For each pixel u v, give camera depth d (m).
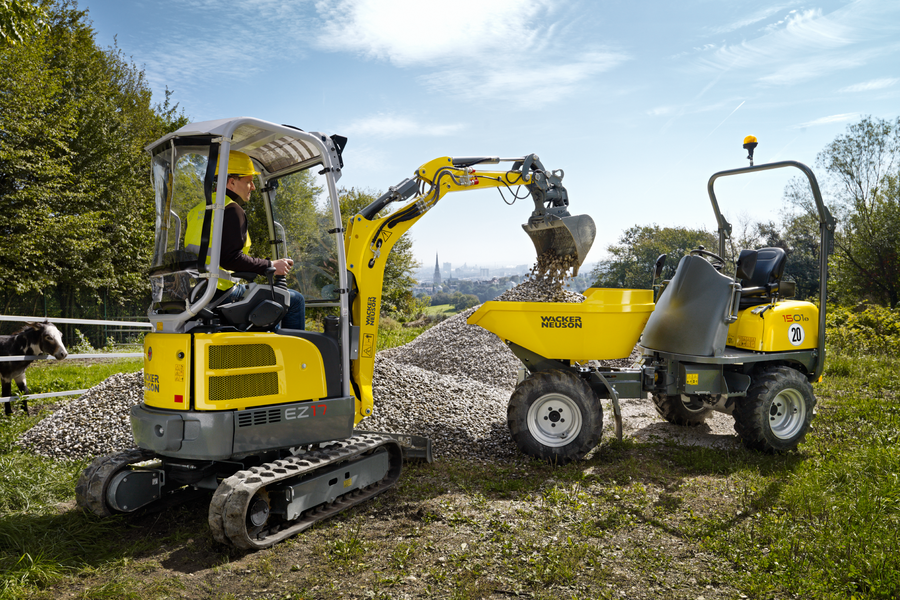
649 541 3.36
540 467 4.74
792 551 3.10
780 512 3.72
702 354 5.13
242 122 3.44
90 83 22.58
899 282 25.94
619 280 51.72
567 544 3.25
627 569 3.01
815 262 31.59
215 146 3.42
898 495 3.74
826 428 5.84
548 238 5.84
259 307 3.54
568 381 4.84
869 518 3.45
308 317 4.48
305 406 3.69
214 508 3.13
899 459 4.39
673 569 3.02
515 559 3.08
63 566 2.97
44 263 18.19
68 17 23.78
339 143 4.21
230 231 3.50
